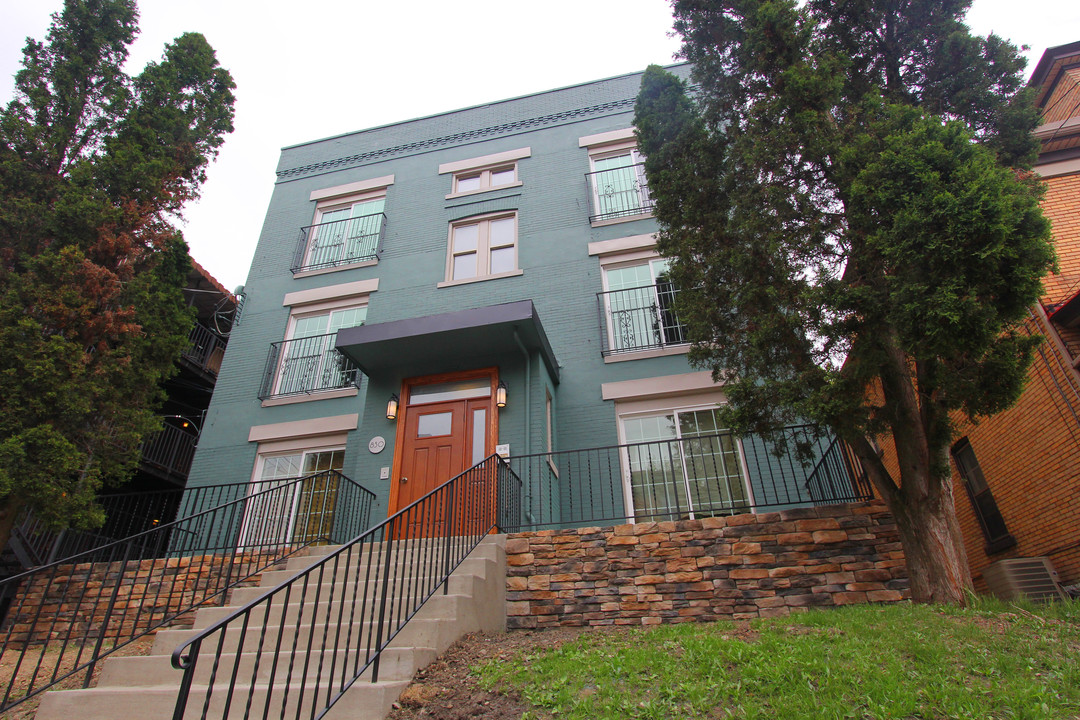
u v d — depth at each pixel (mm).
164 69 9734
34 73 8961
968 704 2896
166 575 7383
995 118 5777
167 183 9086
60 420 7215
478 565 5453
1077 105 8773
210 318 14766
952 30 5949
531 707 3273
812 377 5203
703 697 3199
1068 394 6395
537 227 11109
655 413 8914
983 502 8133
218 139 10102
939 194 4484
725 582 5820
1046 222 4375
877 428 5309
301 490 9461
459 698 3459
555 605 5938
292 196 13008
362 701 3352
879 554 5723
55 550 8930
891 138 4945
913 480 5254
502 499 6785
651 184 6750
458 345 8438
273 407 10383
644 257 10328
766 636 4043
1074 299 6219
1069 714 2805
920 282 4598
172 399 14477
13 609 7367
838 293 4914
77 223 7918
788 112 5926
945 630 3969
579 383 9281
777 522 6012
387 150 13102
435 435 8555
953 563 4926
